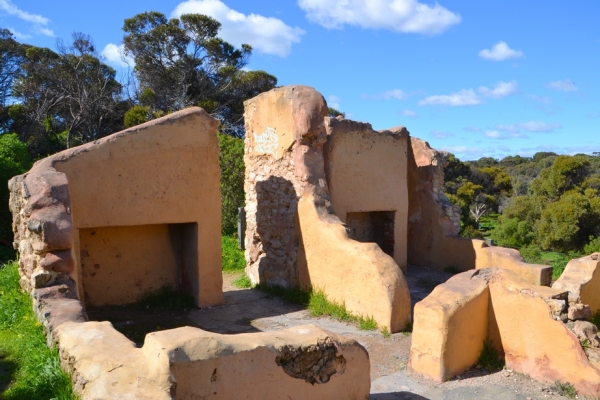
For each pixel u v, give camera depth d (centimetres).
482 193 4141
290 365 343
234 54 3044
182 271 776
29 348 419
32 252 527
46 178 547
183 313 709
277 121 835
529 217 2655
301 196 773
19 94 2758
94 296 706
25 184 547
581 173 2875
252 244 915
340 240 694
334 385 368
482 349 514
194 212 718
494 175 4500
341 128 873
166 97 2852
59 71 2775
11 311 512
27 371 379
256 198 901
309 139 788
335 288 702
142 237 746
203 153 721
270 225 857
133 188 666
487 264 913
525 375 484
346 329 631
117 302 724
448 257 1004
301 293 766
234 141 1647
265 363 327
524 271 820
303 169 771
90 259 702
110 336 353
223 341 314
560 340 459
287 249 812
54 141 2458
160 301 740
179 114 705
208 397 298
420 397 441
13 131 2702
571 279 681
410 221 1087
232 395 310
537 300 477
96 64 2909
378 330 621
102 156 642
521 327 488
